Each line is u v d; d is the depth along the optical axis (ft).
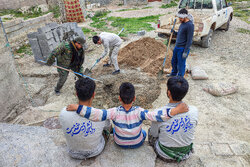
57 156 7.64
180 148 7.04
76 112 6.29
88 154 7.25
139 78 16.19
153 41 21.44
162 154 7.41
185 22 14.28
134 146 7.64
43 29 20.01
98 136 6.96
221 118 12.41
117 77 16.48
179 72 16.21
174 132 6.61
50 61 14.21
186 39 14.66
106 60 20.44
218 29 30.09
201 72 16.94
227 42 25.02
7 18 39.17
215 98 14.46
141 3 55.62
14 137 8.58
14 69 11.93
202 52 22.45
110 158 7.53
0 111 10.97
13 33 26.23
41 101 14.70
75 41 13.79
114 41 16.11
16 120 11.76
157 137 7.71
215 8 23.07
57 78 18.28
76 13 39.60
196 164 7.50
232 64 19.36
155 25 34.42
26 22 29.37
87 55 22.77
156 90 14.99
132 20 38.70
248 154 8.24
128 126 6.91
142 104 13.71
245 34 27.53
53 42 21.13
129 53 19.79
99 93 14.84
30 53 24.18
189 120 6.48
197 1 24.38
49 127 10.69
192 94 14.96
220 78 16.97
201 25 20.53
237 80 16.57
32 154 7.73
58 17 41.70
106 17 43.09
